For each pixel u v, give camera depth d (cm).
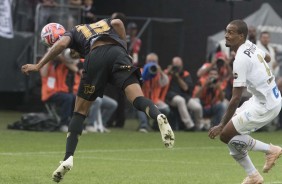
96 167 3119
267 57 2564
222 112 5284
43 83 4822
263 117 2486
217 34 6397
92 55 2411
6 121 5584
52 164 3161
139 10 7088
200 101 5319
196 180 2792
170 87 5228
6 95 6625
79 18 5869
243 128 2472
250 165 2520
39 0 6238
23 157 3412
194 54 6850
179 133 5091
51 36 2547
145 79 5094
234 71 2456
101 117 5062
